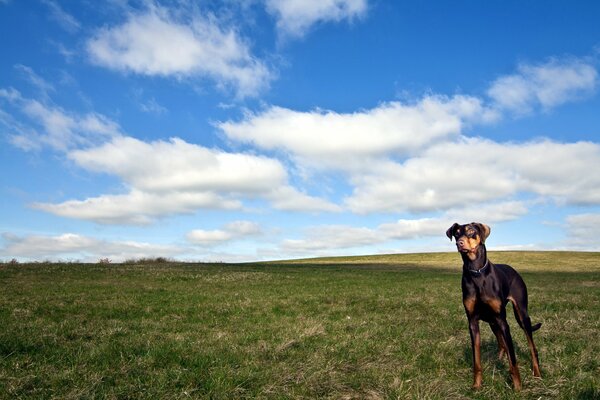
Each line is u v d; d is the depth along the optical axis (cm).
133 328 1210
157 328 1209
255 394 672
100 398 641
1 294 1920
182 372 752
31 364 805
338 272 3575
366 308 1605
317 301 1773
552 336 1063
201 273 3127
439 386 680
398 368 800
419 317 1380
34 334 1062
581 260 5294
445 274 3494
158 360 840
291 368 784
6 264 3297
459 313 1469
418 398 634
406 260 5775
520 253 6122
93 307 1577
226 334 1116
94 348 918
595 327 1167
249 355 886
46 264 3406
